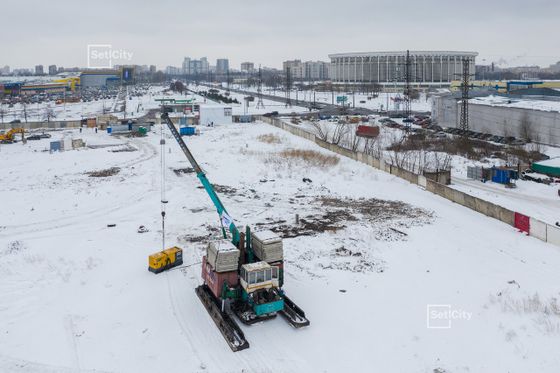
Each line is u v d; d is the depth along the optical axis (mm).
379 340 21734
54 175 59500
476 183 56312
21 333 22062
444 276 29000
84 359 20109
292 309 23969
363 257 31984
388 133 96625
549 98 101312
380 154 72375
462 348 21000
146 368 19516
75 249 33125
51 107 181250
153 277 28359
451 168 63438
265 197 48938
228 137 94500
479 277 28875
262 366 19656
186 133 98125
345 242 34875
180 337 21859
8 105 194250
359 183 55719
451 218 41469
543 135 79562
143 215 42000
